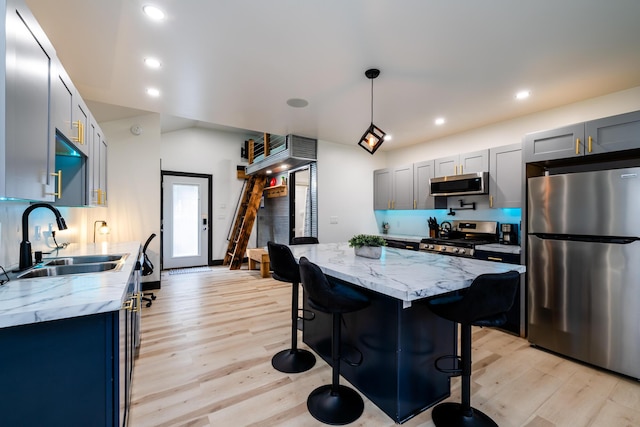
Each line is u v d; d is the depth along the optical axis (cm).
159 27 193
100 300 107
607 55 228
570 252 244
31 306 100
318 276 162
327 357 234
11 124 103
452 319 155
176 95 302
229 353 246
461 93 299
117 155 408
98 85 278
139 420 166
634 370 211
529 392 197
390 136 460
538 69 251
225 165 655
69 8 173
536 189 267
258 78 267
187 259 614
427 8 177
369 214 545
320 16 184
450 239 389
